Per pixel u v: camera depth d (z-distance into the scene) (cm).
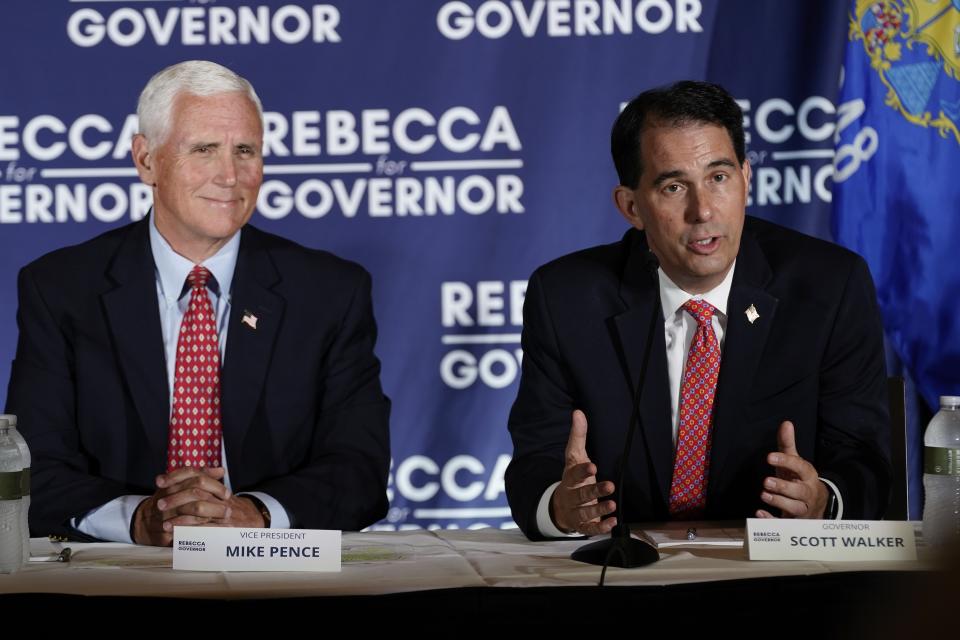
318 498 645
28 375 705
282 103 951
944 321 913
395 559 482
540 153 957
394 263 959
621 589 383
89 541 602
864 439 651
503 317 960
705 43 952
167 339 713
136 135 715
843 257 685
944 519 495
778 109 946
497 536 568
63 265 725
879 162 923
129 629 377
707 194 597
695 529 555
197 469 584
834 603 387
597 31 953
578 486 534
